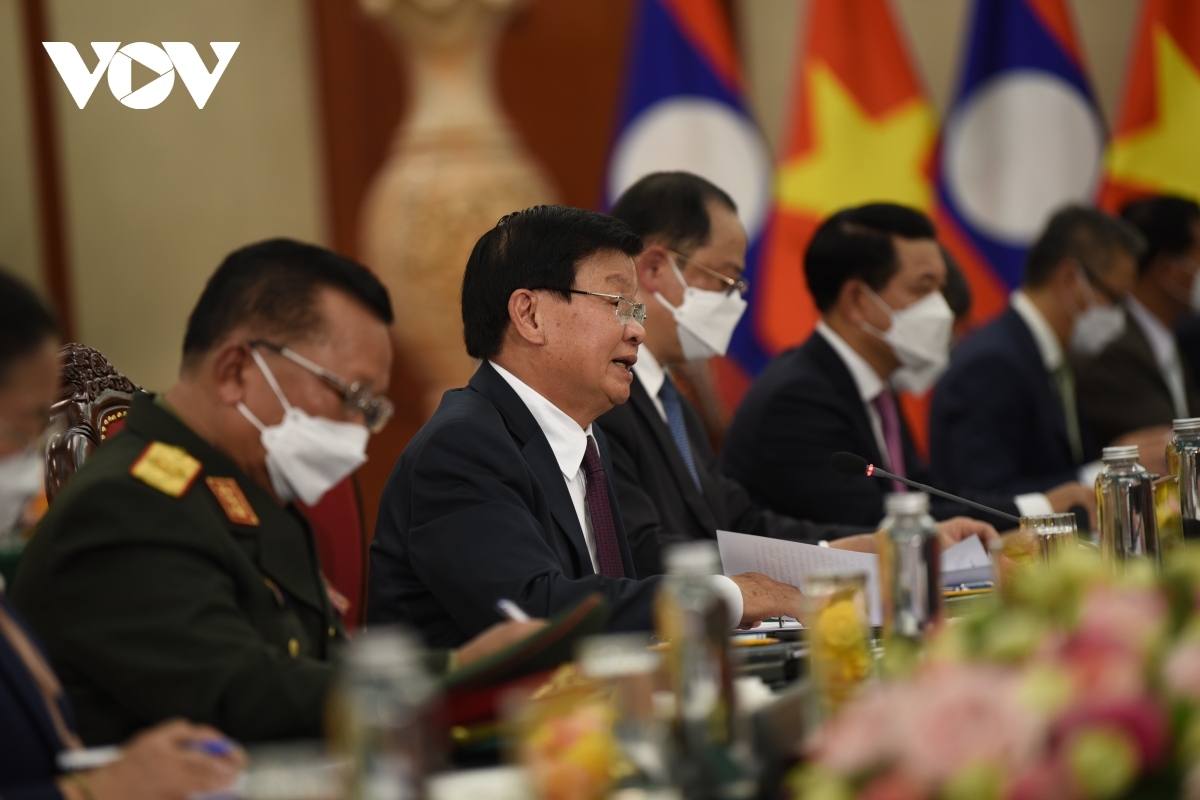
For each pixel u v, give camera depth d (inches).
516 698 111.0
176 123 435.5
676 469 209.0
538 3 436.5
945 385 284.2
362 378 144.6
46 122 426.6
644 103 391.9
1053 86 405.4
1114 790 74.5
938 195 407.8
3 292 112.9
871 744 81.2
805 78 394.9
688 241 217.0
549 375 171.3
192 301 439.2
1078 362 295.4
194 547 134.8
